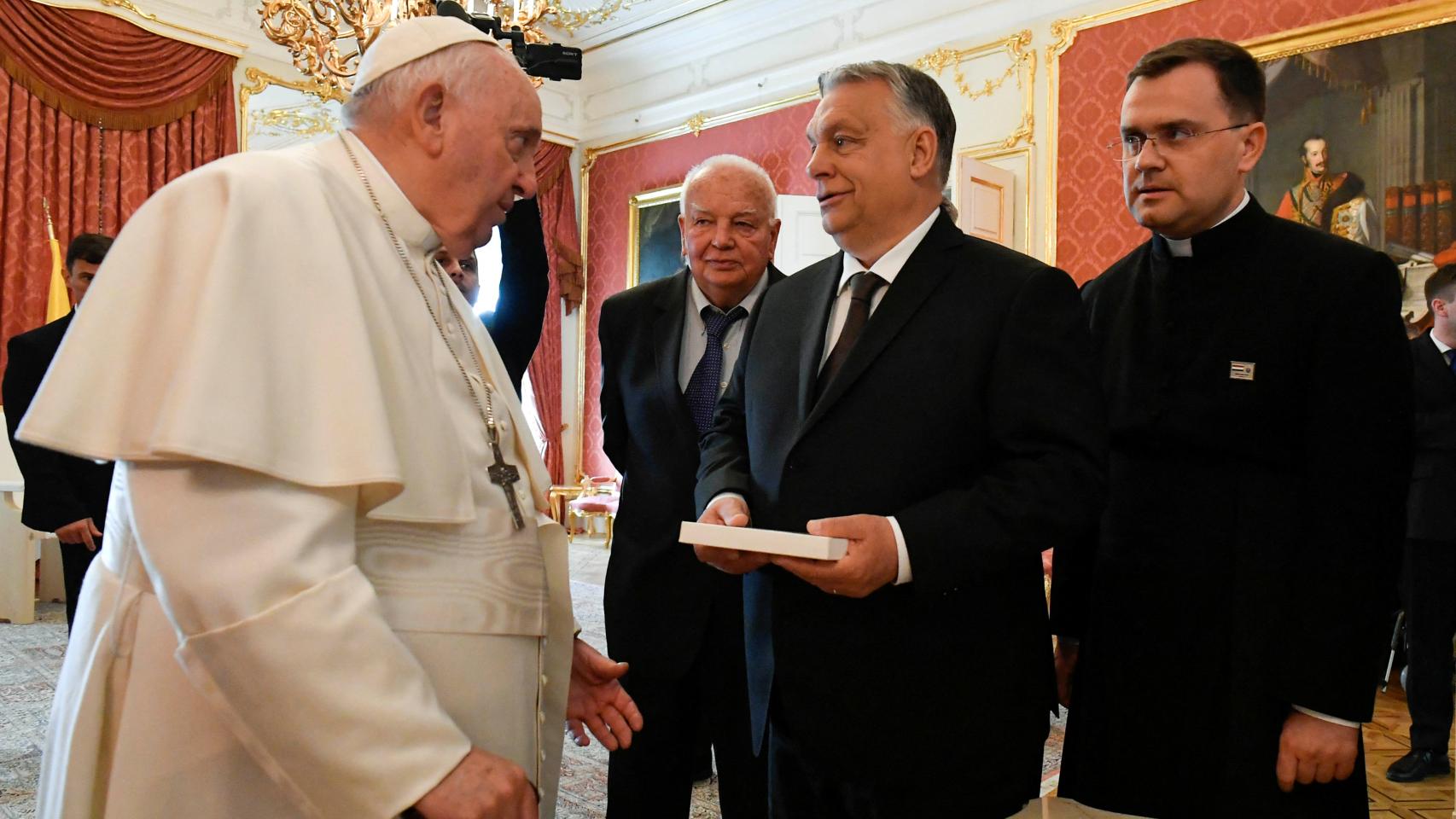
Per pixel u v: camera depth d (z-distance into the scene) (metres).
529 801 0.99
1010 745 1.43
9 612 5.87
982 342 1.45
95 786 1.05
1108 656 1.66
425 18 1.28
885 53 8.45
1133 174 1.67
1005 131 7.69
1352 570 1.44
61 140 7.02
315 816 0.98
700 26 9.73
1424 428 3.74
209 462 0.94
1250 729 1.49
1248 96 1.59
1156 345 1.70
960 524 1.32
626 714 1.52
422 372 1.17
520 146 1.29
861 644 1.44
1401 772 3.60
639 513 2.26
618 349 2.47
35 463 3.17
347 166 1.23
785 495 1.52
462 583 1.15
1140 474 1.67
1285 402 1.55
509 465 1.27
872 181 1.53
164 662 1.03
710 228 2.26
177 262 1.01
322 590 0.94
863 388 1.49
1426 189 5.81
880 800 1.44
